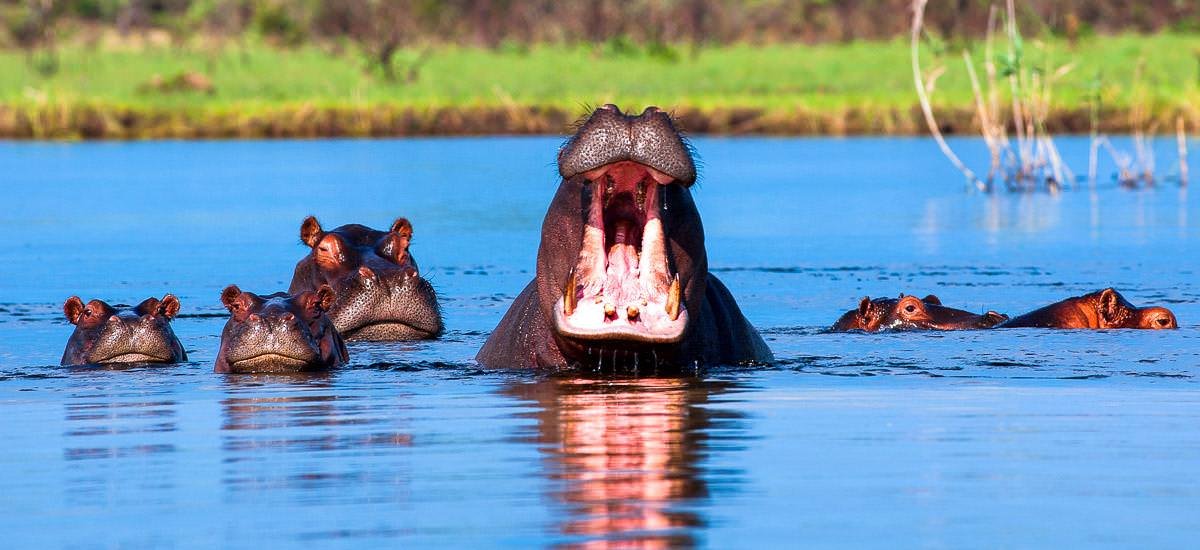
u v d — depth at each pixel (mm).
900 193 111188
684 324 33938
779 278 64250
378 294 46781
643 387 34531
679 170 32500
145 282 63875
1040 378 35875
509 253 75250
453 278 65500
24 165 142375
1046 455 26125
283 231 86062
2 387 36219
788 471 24859
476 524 21578
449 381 36375
